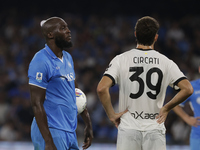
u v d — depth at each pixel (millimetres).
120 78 13586
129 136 13312
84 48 53094
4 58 51500
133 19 56812
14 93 45438
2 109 42250
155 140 13352
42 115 13164
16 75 48500
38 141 13516
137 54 13641
